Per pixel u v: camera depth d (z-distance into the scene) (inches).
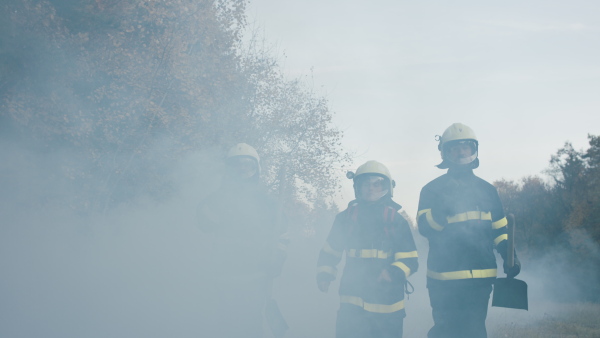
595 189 1962.4
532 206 2402.8
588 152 2102.6
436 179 229.9
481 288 218.5
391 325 209.9
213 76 706.8
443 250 222.5
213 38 701.9
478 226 220.5
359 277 214.1
